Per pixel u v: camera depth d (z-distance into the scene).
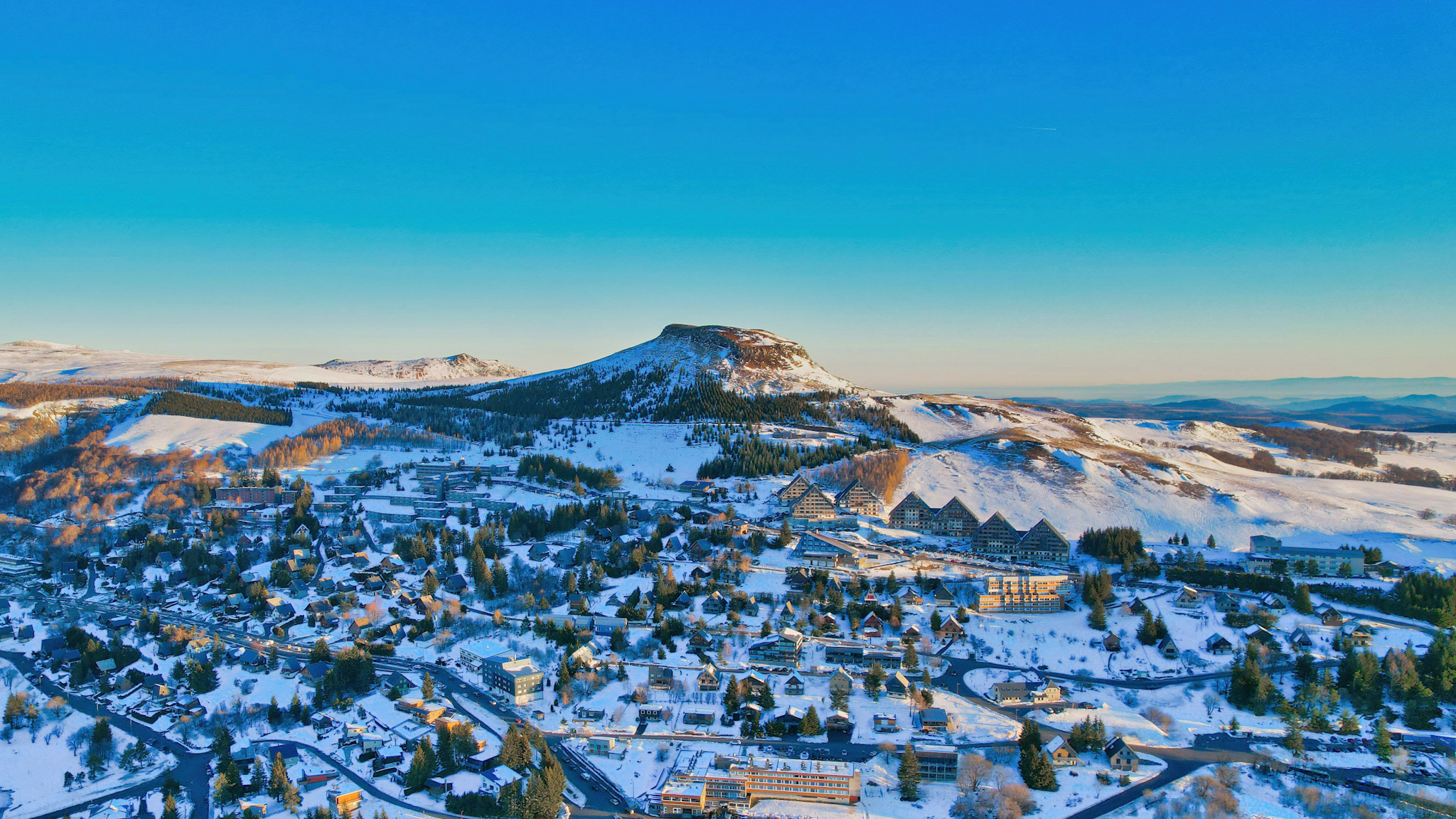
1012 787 168.00
